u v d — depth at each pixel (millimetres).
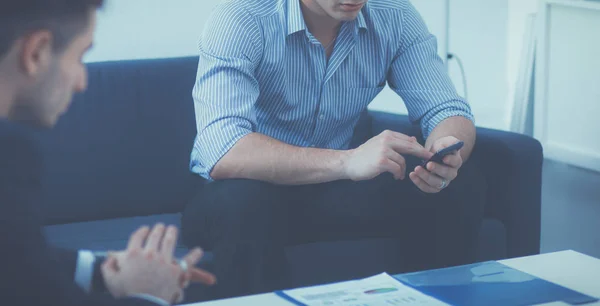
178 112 2213
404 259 1960
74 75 1016
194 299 1763
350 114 2141
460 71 3020
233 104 1894
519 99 2637
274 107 2064
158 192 2193
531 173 2096
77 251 1215
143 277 1100
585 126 2391
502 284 1283
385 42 2111
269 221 1711
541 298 1219
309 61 2039
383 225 1923
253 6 1995
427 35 2186
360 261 1947
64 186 2096
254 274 1667
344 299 1213
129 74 2188
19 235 935
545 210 2598
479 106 3100
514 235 2111
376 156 1748
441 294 1234
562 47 2434
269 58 1996
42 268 958
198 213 1790
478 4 2984
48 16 952
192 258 1175
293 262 1879
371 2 2113
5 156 933
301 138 2113
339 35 2051
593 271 1358
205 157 1878
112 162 2143
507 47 3074
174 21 2432
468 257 1905
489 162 2131
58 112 1024
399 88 2180
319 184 1902
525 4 2975
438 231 1890
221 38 1948
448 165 1763
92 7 1016
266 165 1804
